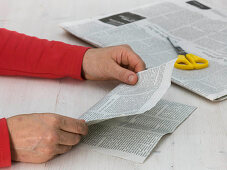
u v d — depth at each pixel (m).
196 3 1.20
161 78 0.67
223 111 0.69
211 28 1.03
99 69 0.76
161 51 0.90
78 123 0.58
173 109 0.69
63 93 0.77
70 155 0.58
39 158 0.56
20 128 0.56
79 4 1.27
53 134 0.55
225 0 1.27
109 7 1.24
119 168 0.56
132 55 0.74
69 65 0.79
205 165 0.56
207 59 0.86
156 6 1.17
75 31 0.99
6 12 1.18
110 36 0.97
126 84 0.71
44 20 1.13
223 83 0.76
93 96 0.76
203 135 0.62
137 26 1.03
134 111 0.59
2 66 0.81
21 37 0.84
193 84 0.75
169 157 0.58
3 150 0.54
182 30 1.01
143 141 0.59
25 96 0.75
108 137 0.61
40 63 0.80
